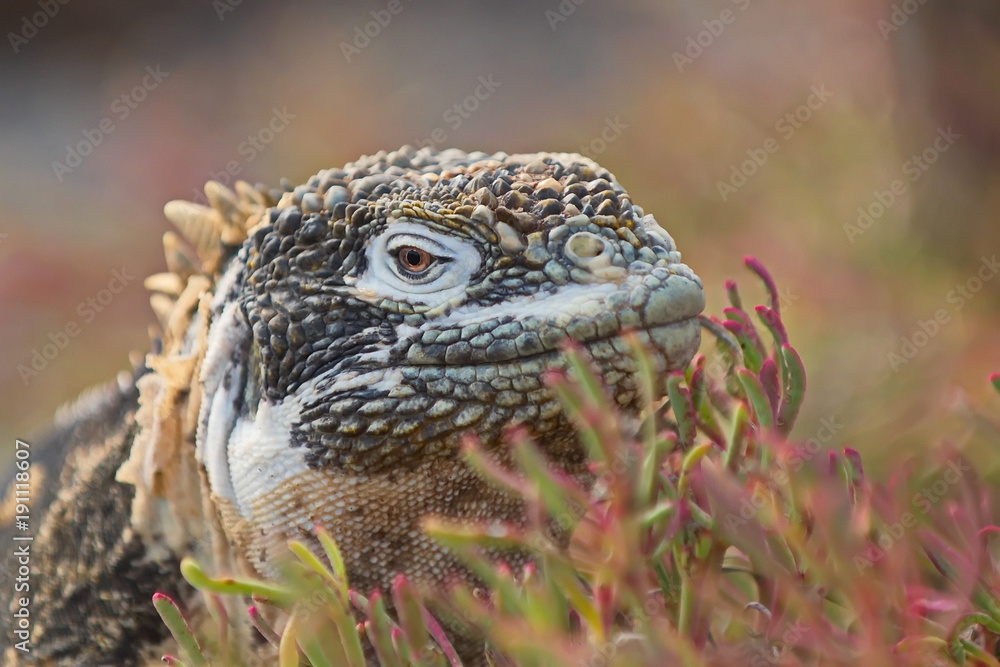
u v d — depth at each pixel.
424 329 5.60
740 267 14.55
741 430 5.24
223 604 6.35
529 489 5.01
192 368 6.27
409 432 5.55
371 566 5.92
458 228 5.66
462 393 5.51
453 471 5.65
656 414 5.70
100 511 6.96
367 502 5.73
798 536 5.11
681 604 5.11
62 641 7.12
